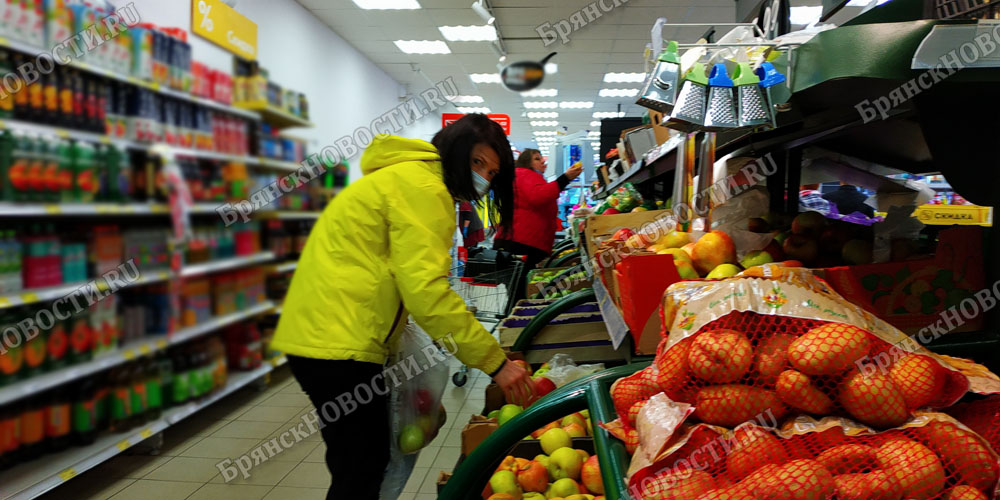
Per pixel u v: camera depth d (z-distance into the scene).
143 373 3.04
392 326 1.47
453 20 7.11
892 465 0.67
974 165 1.14
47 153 2.53
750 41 1.54
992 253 1.17
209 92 3.72
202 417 3.61
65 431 2.64
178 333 3.29
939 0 1.05
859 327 0.75
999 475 0.65
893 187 2.70
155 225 3.30
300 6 6.66
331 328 1.42
